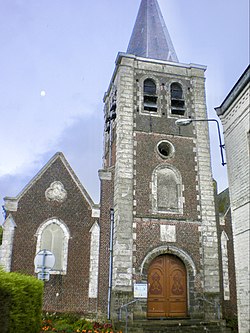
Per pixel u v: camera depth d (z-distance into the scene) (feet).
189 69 71.10
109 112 76.84
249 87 37.99
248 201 37.01
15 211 61.82
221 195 76.02
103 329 49.96
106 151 77.30
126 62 67.97
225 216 64.59
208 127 66.95
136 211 59.16
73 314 57.47
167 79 69.36
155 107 66.44
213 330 51.65
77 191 64.64
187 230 59.93
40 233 61.31
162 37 79.46
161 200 61.26
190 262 58.34
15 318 30.73
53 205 63.31
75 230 62.44
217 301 56.90
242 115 39.40
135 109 65.46
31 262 59.72
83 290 59.52
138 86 67.36
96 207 63.46
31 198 63.00
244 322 36.40
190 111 67.97
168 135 65.00
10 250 59.26
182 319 55.42
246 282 36.50
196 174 63.72
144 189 60.64
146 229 58.54
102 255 60.23
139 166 61.82
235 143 40.63
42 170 65.00
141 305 54.70
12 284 31.19
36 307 36.60
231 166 41.24
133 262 56.49
